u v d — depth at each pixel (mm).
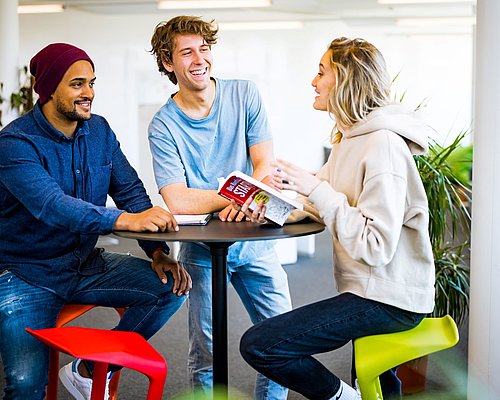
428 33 13094
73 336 2494
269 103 11812
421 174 3578
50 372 2891
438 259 3689
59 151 2818
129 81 10867
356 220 2365
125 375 4098
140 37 10852
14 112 6406
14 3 6430
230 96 3197
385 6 9703
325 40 12102
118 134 10875
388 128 2420
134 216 2584
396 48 13141
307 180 2436
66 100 2727
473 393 3311
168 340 4848
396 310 2451
